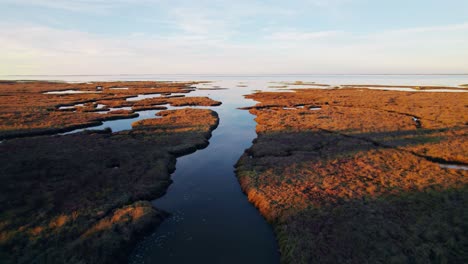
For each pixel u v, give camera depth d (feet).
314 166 87.71
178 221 61.72
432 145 105.60
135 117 183.21
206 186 79.82
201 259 49.39
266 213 63.00
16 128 137.18
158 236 56.18
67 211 60.95
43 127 141.18
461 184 70.64
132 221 58.03
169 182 81.51
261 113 191.42
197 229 58.70
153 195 72.64
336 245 49.11
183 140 119.75
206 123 154.20
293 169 85.71
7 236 51.13
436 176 76.59
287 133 131.54
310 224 56.03
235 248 52.49
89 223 56.70
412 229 52.34
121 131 135.23
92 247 49.26
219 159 102.27
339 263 44.78
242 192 75.97
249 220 62.08
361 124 144.77
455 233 50.62
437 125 137.90
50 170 82.48
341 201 64.28
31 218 57.67
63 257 46.70
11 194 67.00
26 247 48.75
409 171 81.46
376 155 96.37
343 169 84.48
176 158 102.99
